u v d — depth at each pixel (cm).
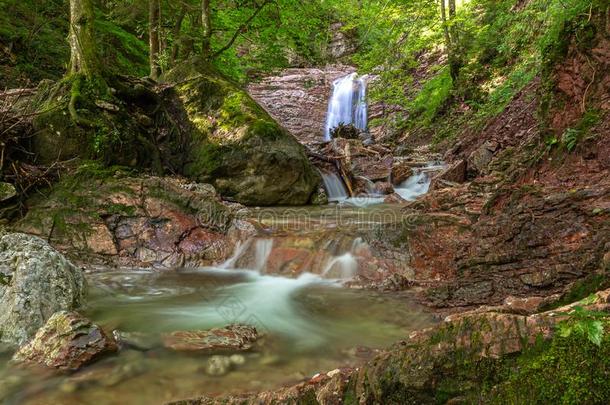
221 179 816
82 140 683
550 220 420
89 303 433
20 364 301
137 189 630
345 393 207
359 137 1653
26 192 619
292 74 2483
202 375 292
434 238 520
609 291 192
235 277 539
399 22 1562
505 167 752
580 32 562
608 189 413
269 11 1280
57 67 1119
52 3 1279
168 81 971
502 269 420
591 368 145
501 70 1273
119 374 291
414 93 1833
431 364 183
